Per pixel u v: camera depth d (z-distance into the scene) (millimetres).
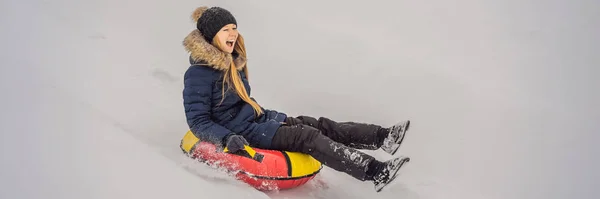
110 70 4031
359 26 5941
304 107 4270
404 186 3240
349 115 4191
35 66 3398
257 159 2686
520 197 3238
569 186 3352
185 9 5566
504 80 4961
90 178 2102
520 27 6211
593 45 5699
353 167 2637
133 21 5176
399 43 5617
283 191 2816
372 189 3254
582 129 3986
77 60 3998
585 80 5027
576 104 4531
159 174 2318
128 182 2164
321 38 5148
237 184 2594
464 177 3414
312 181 3084
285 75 4613
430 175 3438
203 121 2676
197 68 2719
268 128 2789
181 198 2189
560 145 3758
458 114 4039
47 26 4445
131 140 2602
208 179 2582
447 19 6293
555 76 5098
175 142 3195
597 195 3248
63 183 2021
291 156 2777
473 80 4727
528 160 3594
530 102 4312
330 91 4406
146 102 3701
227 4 5680
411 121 4012
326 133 2988
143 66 4328
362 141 2928
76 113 2646
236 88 2783
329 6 6340
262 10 5637
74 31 4613
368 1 6582
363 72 4609
